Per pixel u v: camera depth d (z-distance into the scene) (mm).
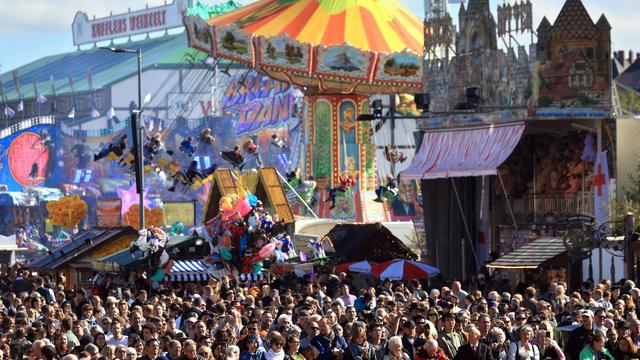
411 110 97250
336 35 61375
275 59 59656
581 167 47156
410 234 61812
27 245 89625
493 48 47625
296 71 59781
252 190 51594
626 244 36594
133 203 60719
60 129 124312
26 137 122875
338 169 62812
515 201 49062
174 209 58250
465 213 50031
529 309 27266
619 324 22500
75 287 41531
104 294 42562
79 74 153500
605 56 45625
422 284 44594
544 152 48500
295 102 111812
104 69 150875
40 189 111688
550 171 48156
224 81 119062
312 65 59500
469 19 48656
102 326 24594
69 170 122938
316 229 52281
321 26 61812
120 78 139750
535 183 48781
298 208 59562
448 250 50156
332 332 21281
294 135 111125
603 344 21391
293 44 59125
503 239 48875
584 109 45625
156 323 22922
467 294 30656
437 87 50250
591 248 38656
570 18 45719
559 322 26594
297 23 61750
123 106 139375
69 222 85125
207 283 44062
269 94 113750
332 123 63000
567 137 47625
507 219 49219
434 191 50562
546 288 43062
